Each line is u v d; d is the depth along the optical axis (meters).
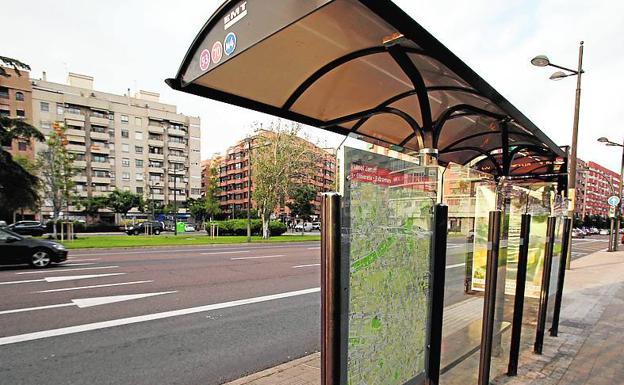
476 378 3.35
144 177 68.69
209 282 9.08
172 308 6.59
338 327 1.67
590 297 7.68
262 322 5.90
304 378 3.74
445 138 4.59
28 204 23.03
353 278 1.78
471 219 3.14
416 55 2.36
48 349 4.61
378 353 2.01
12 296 7.29
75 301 6.93
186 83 2.60
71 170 25.97
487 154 4.69
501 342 3.78
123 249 18.16
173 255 15.28
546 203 4.93
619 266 13.07
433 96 3.27
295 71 2.82
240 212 61.16
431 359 2.49
